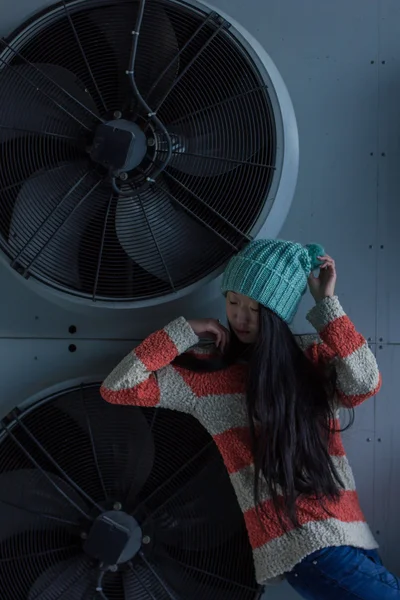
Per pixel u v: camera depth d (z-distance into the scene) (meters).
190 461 2.09
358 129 2.31
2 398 2.31
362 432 2.36
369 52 2.30
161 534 2.14
